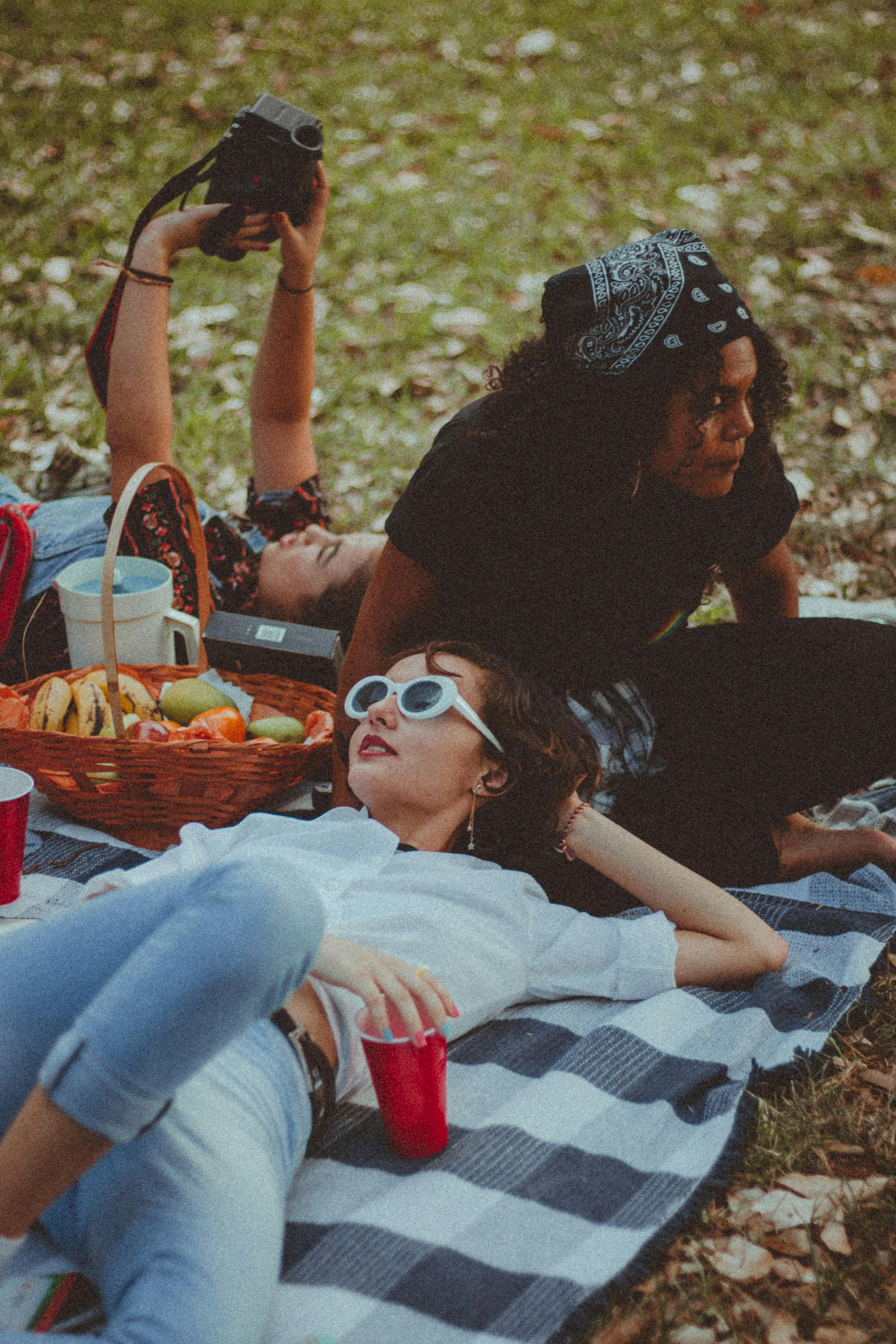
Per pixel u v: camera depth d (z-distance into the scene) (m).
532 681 2.29
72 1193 1.52
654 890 2.26
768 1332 1.68
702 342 2.11
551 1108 1.95
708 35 7.74
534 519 2.34
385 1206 1.76
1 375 4.84
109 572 2.39
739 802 2.59
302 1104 1.74
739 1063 2.09
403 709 2.21
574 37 7.79
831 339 4.94
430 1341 1.57
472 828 2.29
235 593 3.10
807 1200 1.89
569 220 5.98
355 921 2.00
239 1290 1.43
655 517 2.39
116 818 2.61
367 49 7.59
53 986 1.52
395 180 6.30
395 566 2.42
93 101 6.78
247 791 2.55
